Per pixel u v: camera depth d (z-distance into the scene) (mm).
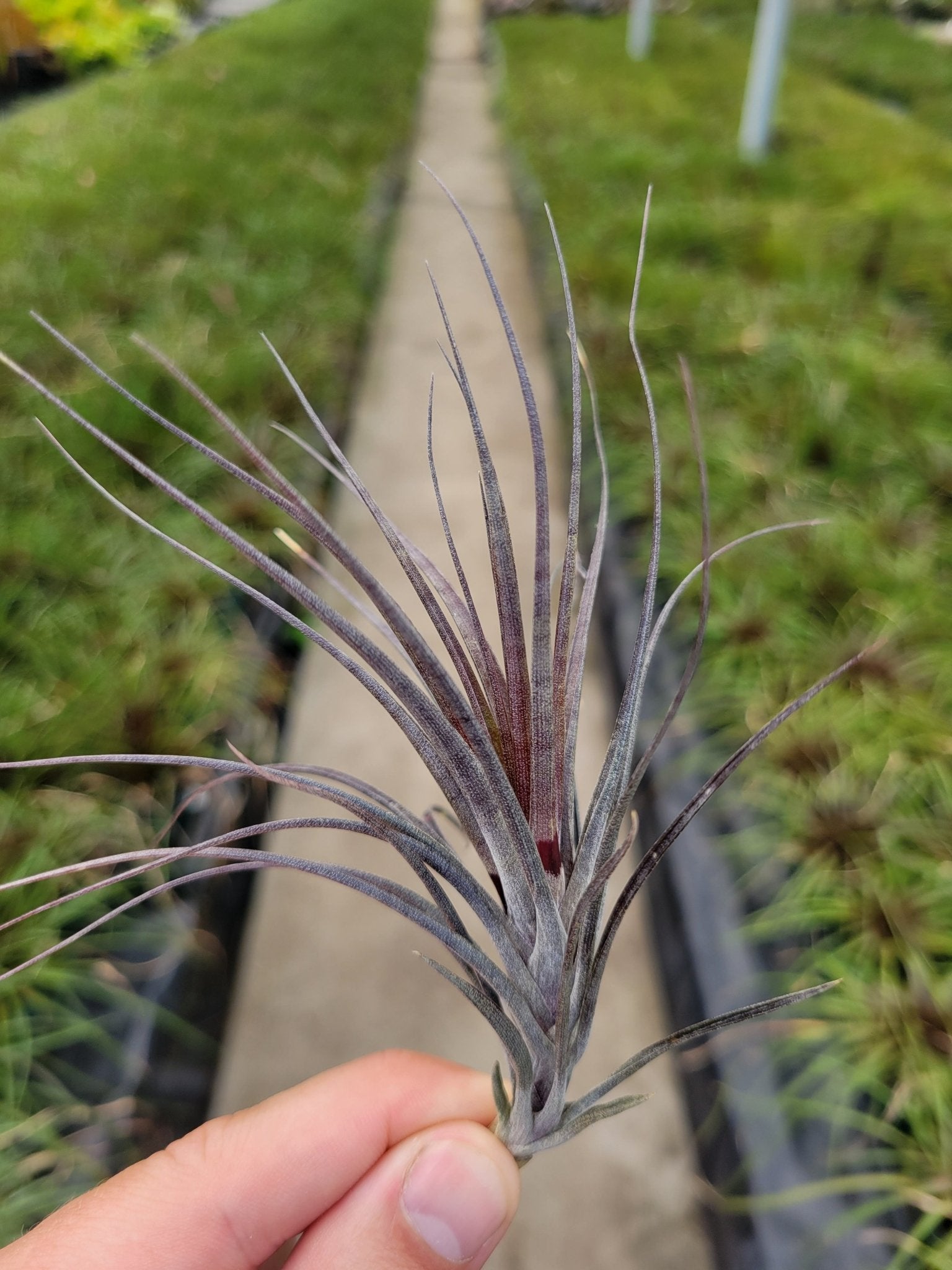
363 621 321
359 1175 146
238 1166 141
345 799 104
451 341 93
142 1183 139
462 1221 131
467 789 102
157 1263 134
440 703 95
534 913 110
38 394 354
